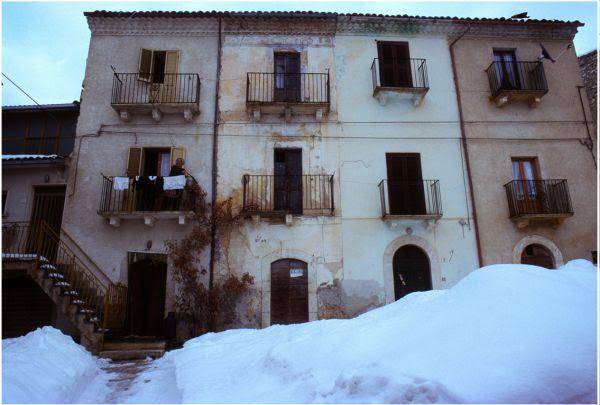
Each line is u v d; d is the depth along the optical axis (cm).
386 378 384
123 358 1012
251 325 1223
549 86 1501
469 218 1347
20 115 1455
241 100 1400
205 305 1211
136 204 1288
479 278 507
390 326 511
